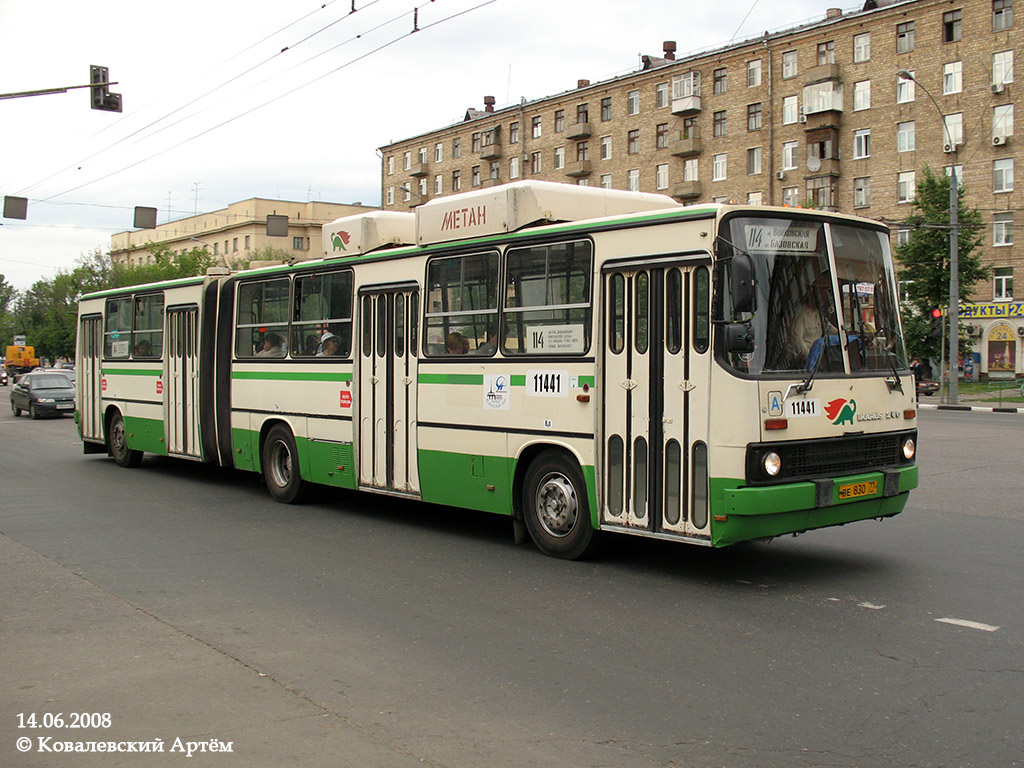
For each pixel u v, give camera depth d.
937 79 46.72
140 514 11.05
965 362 47.12
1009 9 44.34
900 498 7.78
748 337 6.74
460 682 5.19
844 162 50.34
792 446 7.02
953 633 5.98
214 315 13.15
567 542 8.26
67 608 6.82
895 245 46.53
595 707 4.79
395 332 9.97
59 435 23.47
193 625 6.37
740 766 4.06
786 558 8.29
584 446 7.92
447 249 9.32
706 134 56.69
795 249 7.32
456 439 9.22
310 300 11.24
